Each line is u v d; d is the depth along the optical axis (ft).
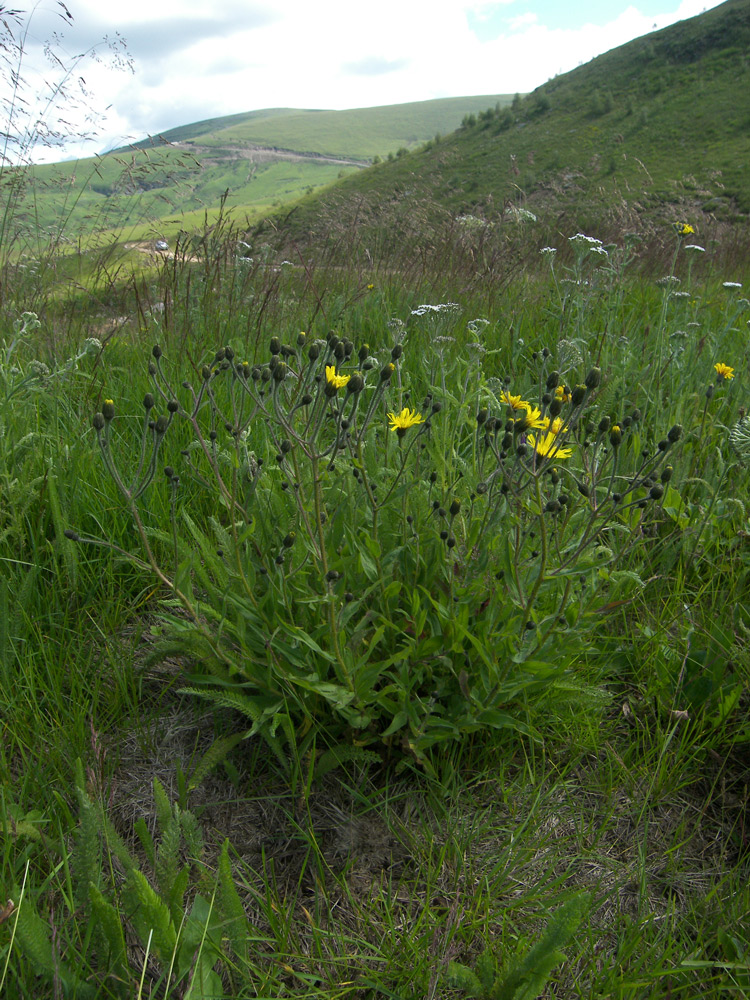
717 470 8.17
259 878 4.57
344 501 6.21
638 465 7.83
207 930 3.62
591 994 3.63
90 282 13.96
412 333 12.84
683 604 6.87
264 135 613.93
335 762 5.14
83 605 6.47
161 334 11.87
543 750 5.21
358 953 4.09
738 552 7.38
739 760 5.49
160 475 7.80
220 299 13.65
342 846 4.83
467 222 17.42
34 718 5.08
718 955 4.07
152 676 6.11
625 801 5.20
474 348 9.73
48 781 4.69
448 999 3.81
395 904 4.42
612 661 6.29
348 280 15.72
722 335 11.16
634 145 117.70
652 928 4.26
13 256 13.64
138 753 5.43
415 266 16.70
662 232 19.83
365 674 4.97
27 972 3.49
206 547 5.59
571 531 5.98
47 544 6.74
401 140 618.44
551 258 13.99
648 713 5.94
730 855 4.83
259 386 5.42
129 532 7.19
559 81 190.29
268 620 5.43
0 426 7.26
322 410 4.57
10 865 3.86
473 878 4.51
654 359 10.80
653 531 7.73
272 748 5.07
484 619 5.71
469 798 5.11
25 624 5.75
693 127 118.11
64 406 8.96
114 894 4.01
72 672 5.57
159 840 4.72
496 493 6.04
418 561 6.00
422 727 5.00
